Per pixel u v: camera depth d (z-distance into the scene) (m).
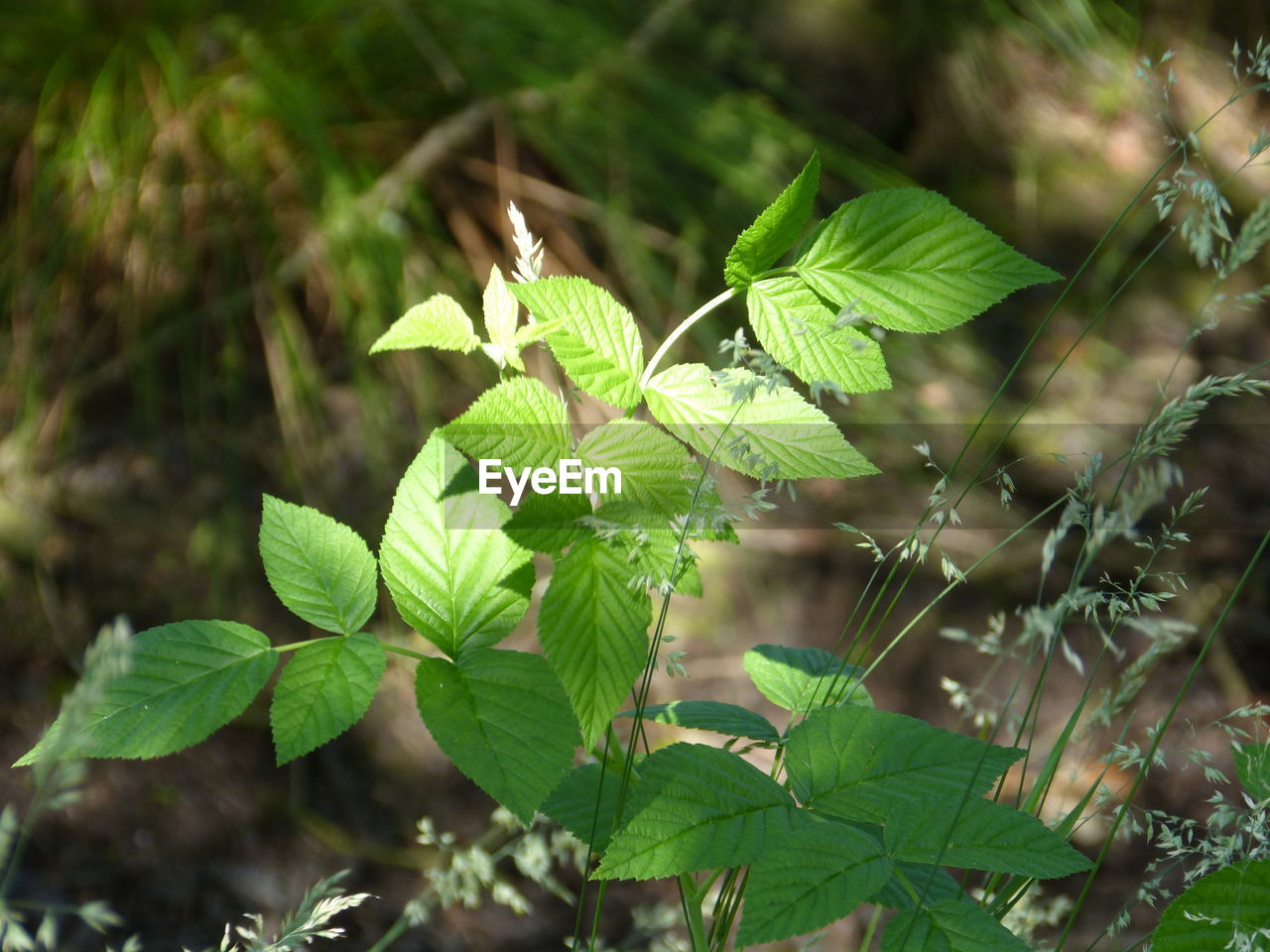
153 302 2.22
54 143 2.28
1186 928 0.82
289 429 2.16
